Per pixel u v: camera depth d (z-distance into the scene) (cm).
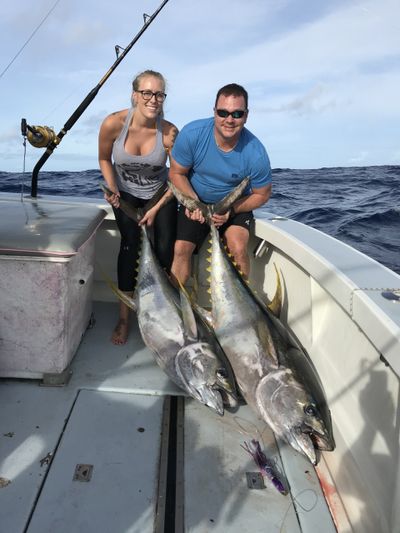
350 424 173
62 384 223
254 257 328
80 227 230
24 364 219
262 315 222
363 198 1123
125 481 171
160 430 199
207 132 267
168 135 281
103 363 247
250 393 206
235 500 166
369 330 144
